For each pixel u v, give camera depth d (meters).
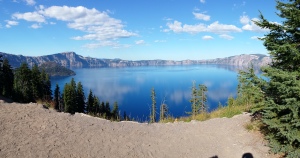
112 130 10.61
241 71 9.60
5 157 6.93
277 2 8.50
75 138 9.02
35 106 11.80
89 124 10.84
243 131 11.70
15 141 7.95
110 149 8.70
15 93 49.12
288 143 8.62
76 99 60.31
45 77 67.00
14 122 9.41
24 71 54.06
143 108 114.88
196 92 46.94
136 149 9.05
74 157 7.73
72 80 64.56
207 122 13.44
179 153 9.32
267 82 8.83
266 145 9.93
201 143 10.48
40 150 7.68
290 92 7.59
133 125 12.03
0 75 46.03
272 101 8.44
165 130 11.79
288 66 8.78
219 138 11.12
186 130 12.02
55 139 8.62
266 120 8.86
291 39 8.70
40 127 9.43
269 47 8.91
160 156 8.86
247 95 10.55
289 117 8.02
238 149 9.97
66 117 11.16
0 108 10.68
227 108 17.36
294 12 7.93
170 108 106.12
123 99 145.00
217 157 9.30
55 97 66.25
